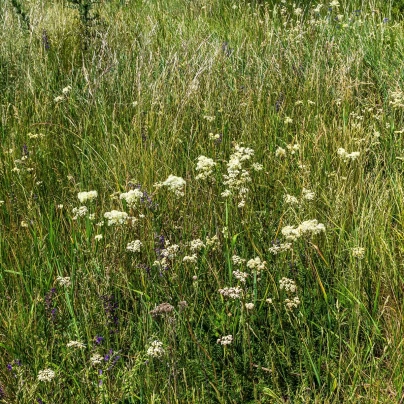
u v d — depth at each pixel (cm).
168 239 299
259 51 548
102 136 414
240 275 231
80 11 593
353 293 258
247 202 317
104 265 270
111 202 309
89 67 532
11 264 281
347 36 565
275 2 733
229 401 228
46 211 325
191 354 242
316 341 253
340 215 303
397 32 561
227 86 489
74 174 379
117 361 232
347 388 224
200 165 283
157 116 434
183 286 265
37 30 602
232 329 249
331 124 411
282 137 407
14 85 497
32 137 393
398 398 215
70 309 242
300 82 489
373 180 343
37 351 222
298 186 334
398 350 235
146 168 353
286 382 224
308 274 269
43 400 205
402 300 258
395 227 300
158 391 223
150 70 484
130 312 252
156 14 731
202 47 548
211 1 749
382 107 430
